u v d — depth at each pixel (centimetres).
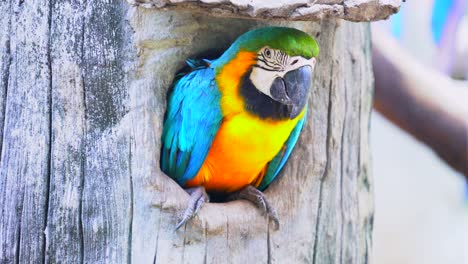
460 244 538
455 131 337
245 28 302
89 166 293
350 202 312
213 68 298
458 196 544
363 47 314
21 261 292
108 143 293
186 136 298
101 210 293
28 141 292
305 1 281
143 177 293
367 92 315
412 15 371
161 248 294
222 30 301
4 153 292
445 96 338
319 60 306
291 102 294
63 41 292
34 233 292
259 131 297
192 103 297
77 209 292
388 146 558
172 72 298
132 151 293
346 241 311
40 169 292
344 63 309
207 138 298
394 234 543
